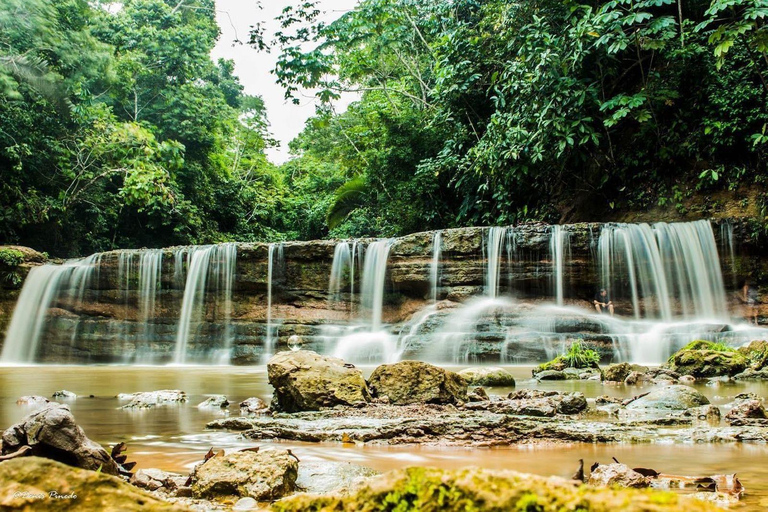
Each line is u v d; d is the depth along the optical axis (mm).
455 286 19000
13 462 1637
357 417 5410
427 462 3859
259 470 3141
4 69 25484
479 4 30641
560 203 24531
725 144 20406
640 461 3816
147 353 20734
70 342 21016
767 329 14750
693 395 6391
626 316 18297
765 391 8305
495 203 25656
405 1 32312
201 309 20984
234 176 44062
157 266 21516
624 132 23109
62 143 28297
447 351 15961
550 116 21250
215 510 2801
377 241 20422
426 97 34938
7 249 21859
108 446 4449
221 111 38188
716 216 20172
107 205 30719
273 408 6273
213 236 35594
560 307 18016
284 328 19703
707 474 3426
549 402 6297
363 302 20172
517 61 23141
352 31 31938
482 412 5711
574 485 1384
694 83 21625
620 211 22656
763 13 17000
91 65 28641
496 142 22328
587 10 20672
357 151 38000
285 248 20891
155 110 35906
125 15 38219
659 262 18328
